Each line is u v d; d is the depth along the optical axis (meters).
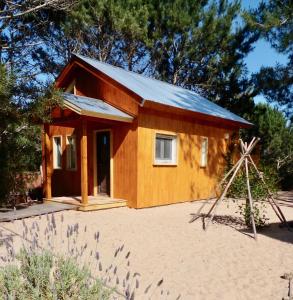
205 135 12.68
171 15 17.20
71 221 8.05
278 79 14.35
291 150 19.19
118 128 10.48
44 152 11.12
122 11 16.23
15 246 5.74
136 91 9.97
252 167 7.98
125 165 10.27
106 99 10.89
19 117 9.02
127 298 2.65
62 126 11.89
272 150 19.03
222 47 18.14
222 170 13.41
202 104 13.16
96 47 17.67
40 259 3.18
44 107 9.09
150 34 17.61
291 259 5.39
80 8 15.63
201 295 4.04
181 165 11.55
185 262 5.24
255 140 7.82
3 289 2.88
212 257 5.49
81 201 9.70
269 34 12.41
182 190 11.58
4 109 8.58
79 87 12.01
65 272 3.01
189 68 19.02
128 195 10.17
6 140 9.80
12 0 12.29
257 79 15.26
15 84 8.84
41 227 7.33
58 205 9.74
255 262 5.25
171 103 10.57
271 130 19.11
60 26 15.98
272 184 8.11
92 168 11.37
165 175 10.89
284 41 11.59
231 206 10.88
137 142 9.92
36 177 11.87
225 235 6.96
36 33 15.37
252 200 7.60
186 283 4.40
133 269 4.89
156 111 10.53
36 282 2.89
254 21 12.38
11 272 3.10
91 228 7.38
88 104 9.80
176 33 17.64
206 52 18.12
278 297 3.98
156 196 10.55
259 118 19.28
